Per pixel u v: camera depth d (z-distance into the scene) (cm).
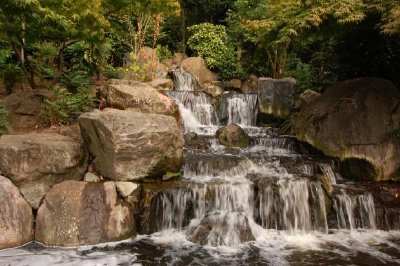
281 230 671
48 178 636
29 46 1069
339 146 827
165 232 650
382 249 605
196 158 782
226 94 1195
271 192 680
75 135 790
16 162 617
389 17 707
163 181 697
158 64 1416
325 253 588
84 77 1081
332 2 762
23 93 925
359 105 835
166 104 938
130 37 1455
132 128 652
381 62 997
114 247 591
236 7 1625
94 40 935
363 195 703
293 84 1146
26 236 596
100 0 909
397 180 786
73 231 591
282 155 860
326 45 1179
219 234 615
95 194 624
